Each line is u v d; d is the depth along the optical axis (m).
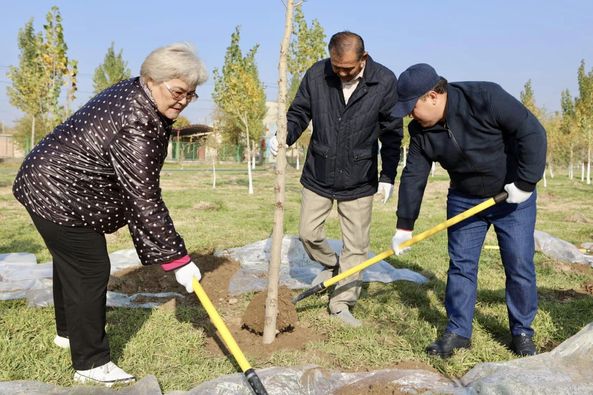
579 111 27.02
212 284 5.26
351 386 3.03
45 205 2.85
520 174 3.27
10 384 2.90
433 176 32.06
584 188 23.38
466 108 3.29
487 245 8.18
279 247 3.65
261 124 35.91
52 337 3.70
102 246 3.04
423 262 6.49
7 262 6.06
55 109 12.33
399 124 4.11
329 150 4.11
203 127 45.19
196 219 10.59
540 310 4.49
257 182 24.48
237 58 20.05
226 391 2.88
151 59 2.71
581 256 7.00
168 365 3.40
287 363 3.40
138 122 2.77
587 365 3.02
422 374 3.17
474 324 4.16
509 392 2.79
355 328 4.02
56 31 11.97
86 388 2.92
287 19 3.52
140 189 2.80
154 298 4.76
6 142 49.78
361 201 4.23
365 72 3.93
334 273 4.94
